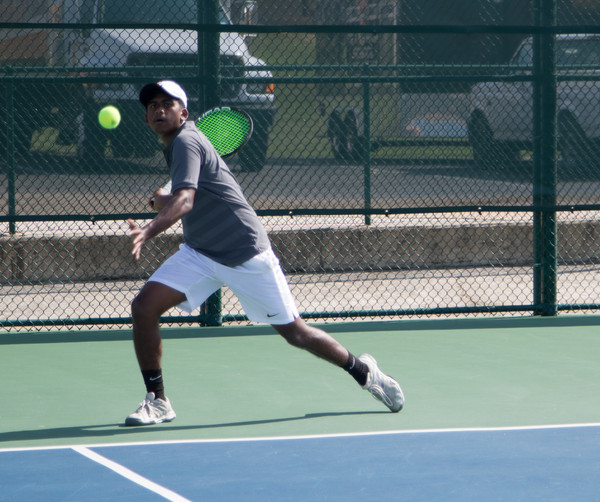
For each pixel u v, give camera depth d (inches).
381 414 689.0
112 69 1037.2
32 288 1187.3
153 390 669.9
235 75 1138.0
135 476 540.7
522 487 514.3
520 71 1205.7
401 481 526.3
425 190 1257.4
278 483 524.7
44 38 1133.7
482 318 1063.6
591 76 1059.3
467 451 586.9
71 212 1236.5
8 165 1163.3
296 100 1187.3
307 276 1268.5
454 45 1213.7
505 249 1334.9
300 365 852.6
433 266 1311.5
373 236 1290.6
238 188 652.7
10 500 499.5
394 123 1242.6
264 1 1160.2
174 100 637.9
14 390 770.2
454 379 801.6
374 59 1208.8
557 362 864.3
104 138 1154.0
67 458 579.2
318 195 1236.5
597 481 524.7
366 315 1035.9
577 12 1175.0
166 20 1172.5
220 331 999.0
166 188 629.9
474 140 1227.2
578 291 1210.6
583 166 1219.2
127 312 1098.7
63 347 931.3
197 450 594.6
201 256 650.8
